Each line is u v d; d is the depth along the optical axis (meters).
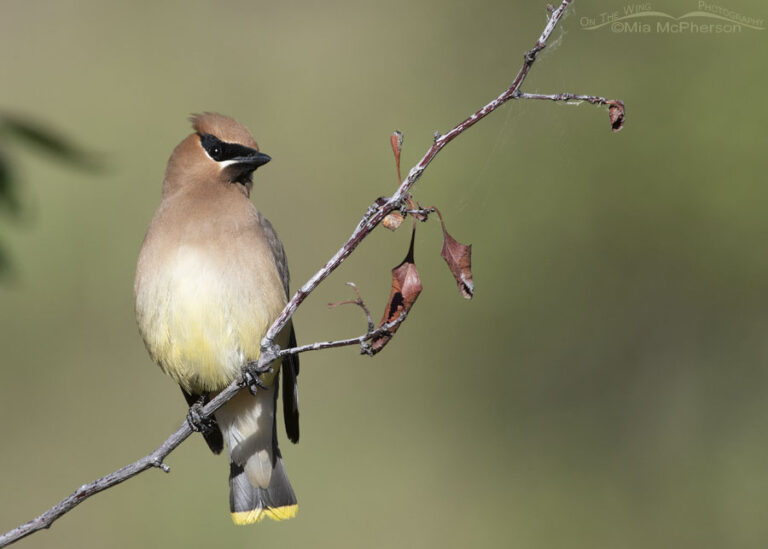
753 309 13.69
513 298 14.25
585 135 14.34
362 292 15.02
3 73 18.31
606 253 14.08
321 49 18.47
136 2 19.69
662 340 13.89
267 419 7.74
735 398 13.59
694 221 13.80
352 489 13.66
